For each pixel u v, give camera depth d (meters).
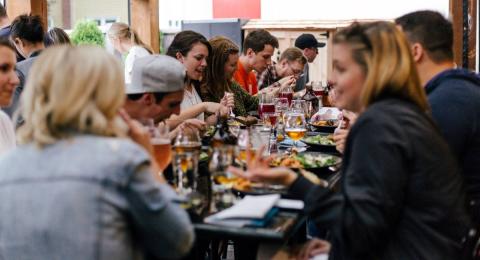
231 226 1.82
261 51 5.45
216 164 2.12
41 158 1.51
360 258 1.76
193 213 1.94
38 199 1.47
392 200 1.69
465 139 2.29
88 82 1.51
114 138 1.55
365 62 1.81
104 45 6.64
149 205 1.50
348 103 1.88
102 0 9.37
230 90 4.58
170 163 2.51
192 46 3.86
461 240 1.81
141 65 2.46
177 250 1.58
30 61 3.98
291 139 3.52
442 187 1.77
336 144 2.87
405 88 1.80
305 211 1.84
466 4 6.17
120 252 1.49
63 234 1.45
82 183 1.46
